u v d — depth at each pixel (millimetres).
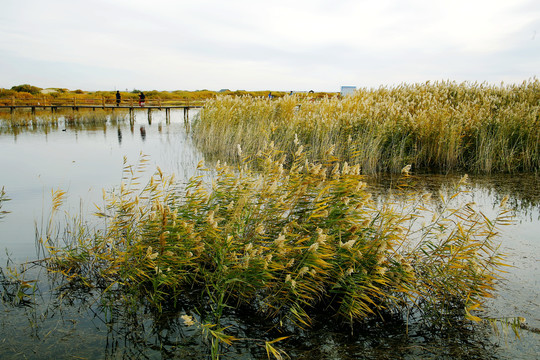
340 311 3779
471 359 3184
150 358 3141
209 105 18297
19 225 6141
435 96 15984
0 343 3266
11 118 24125
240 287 3926
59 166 11055
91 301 4020
